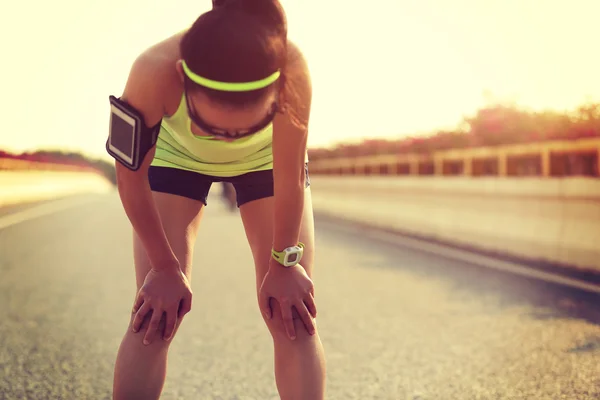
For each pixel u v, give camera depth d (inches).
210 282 201.8
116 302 169.3
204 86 52.7
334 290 192.9
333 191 594.2
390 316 158.6
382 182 458.3
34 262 237.9
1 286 189.9
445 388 106.5
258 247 76.2
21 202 645.9
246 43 51.6
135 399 68.5
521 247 265.4
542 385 106.3
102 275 211.0
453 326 147.7
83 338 134.5
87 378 110.0
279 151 65.9
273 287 70.6
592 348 127.1
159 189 75.4
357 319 155.4
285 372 70.9
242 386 108.0
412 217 397.7
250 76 52.1
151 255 69.2
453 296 182.4
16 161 661.3
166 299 68.3
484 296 181.6
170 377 112.3
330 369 117.3
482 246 298.4
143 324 68.9
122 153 64.5
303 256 73.0
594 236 220.7
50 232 347.9
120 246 290.0
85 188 1247.5
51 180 879.1
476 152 418.3
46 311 157.8
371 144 717.9
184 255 74.0
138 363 68.4
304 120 63.4
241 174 77.2
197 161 75.0
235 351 127.4
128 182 65.7
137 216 67.0
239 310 162.4
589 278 205.5
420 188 387.2
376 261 255.0
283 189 67.6
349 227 419.5
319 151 930.7
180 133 69.1
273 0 53.8
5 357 120.6
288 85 60.3
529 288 191.3
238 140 69.7
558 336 136.9
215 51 51.6
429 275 219.1
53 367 115.4
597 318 152.4
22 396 101.0
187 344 132.3
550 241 245.8
